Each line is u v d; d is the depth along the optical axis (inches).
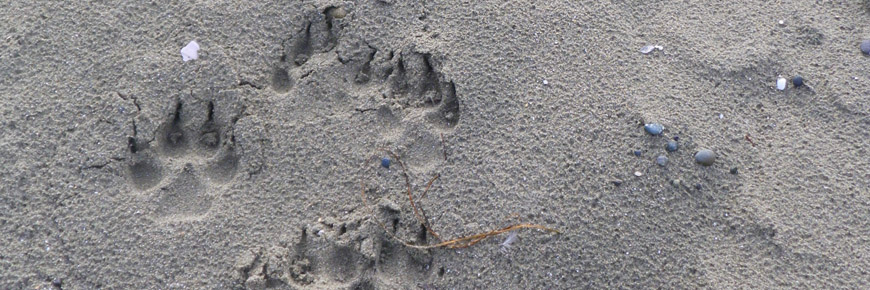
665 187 36.0
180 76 37.7
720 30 39.9
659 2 40.4
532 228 35.3
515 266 35.1
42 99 37.5
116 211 35.8
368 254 35.1
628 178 36.0
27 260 35.2
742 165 36.8
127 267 35.1
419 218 35.7
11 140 36.8
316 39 39.0
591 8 39.7
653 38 39.3
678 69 38.5
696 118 37.4
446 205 35.8
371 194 36.1
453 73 37.6
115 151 36.5
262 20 39.0
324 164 36.5
